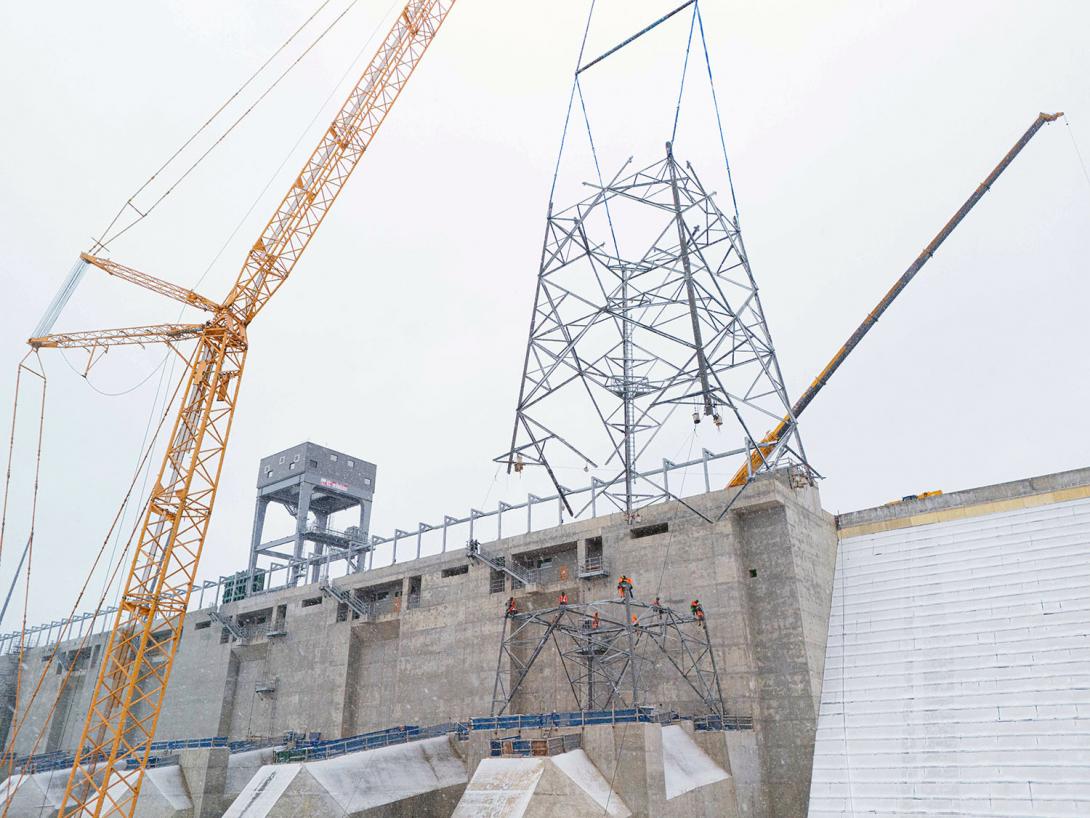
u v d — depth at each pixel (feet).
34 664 338.54
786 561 152.76
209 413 166.91
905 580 159.33
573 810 103.60
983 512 163.73
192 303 178.60
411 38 188.34
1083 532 146.41
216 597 272.10
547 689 174.09
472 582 196.34
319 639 228.43
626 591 139.44
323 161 180.55
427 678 195.21
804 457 167.84
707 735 132.77
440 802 140.36
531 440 161.79
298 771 127.03
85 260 179.83
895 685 138.72
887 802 119.55
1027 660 129.80
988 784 114.93
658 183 155.63
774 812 138.31
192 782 163.43
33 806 172.45
